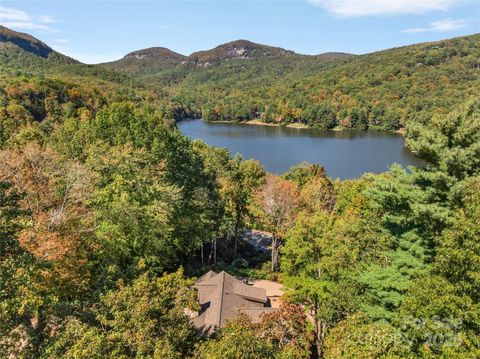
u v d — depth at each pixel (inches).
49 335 499.5
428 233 666.8
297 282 820.0
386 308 619.5
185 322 527.2
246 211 1793.8
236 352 463.2
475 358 380.5
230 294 1077.8
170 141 1865.2
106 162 1203.2
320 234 928.3
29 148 1066.1
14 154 1013.8
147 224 991.6
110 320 505.7
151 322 468.1
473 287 445.7
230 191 1701.5
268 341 551.2
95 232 895.1
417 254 641.6
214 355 454.6
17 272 462.6
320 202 1939.0
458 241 485.7
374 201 804.0
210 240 1649.9
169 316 502.6
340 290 685.9
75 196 1015.6
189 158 1924.2
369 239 806.5
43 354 457.4
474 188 609.0
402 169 786.2
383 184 736.3
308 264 914.7
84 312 556.7
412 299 471.8
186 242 1419.8
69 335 464.1
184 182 1637.6
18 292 451.2
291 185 1827.0
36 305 474.6
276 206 1616.6
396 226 729.0
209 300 1048.2
